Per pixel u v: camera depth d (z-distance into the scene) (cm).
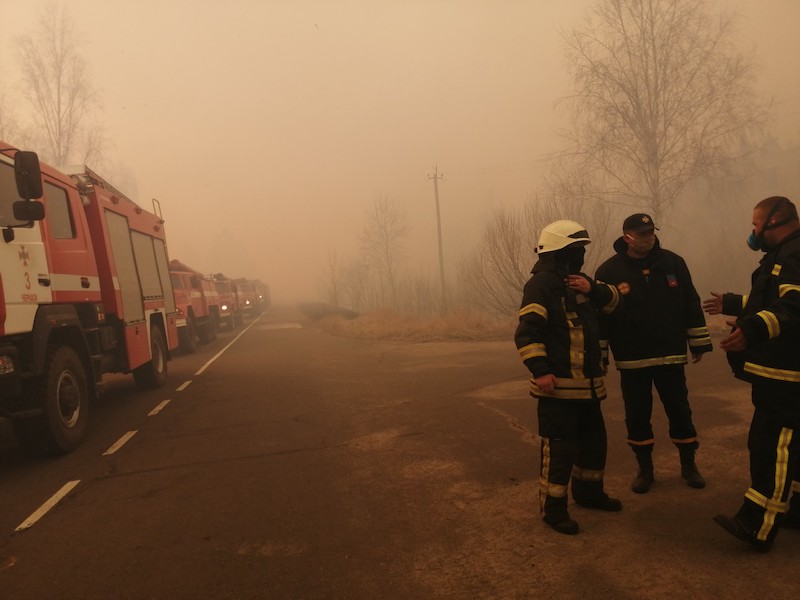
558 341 364
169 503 467
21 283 584
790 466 313
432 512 416
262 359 1466
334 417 746
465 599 298
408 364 1191
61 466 597
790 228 327
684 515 381
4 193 594
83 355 730
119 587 331
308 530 397
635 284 418
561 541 354
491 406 750
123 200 1045
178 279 1850
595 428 392
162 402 938
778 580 295
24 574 354
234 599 312
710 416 620
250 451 610
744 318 314
